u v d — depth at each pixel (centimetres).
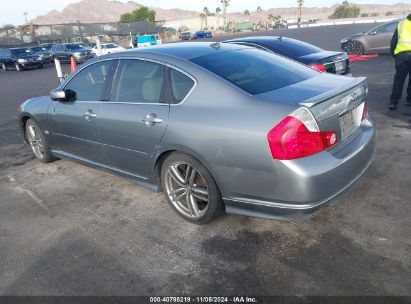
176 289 266
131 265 297
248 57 368
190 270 285
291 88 309
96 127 405
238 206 306
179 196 354
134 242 328
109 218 373
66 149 484
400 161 442
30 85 1616
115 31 4094
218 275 276
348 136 312
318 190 268
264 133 271
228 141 288
